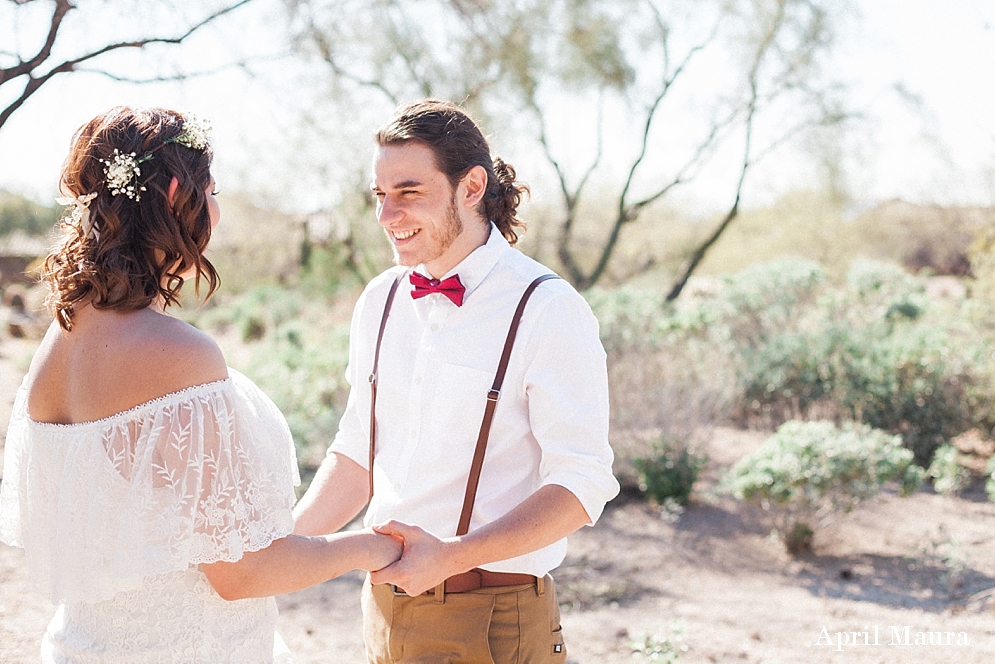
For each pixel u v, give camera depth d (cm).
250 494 138
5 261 2633
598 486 174
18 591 432
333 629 445
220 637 142
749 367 890
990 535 601
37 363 146
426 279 191
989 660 396
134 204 138
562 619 460
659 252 2005
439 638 182
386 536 162
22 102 515
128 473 134
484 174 188
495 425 183
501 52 1306
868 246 2675
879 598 494
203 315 2034
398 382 194
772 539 593
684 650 395
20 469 154
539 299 183
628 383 740
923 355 816
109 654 138
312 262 2078
